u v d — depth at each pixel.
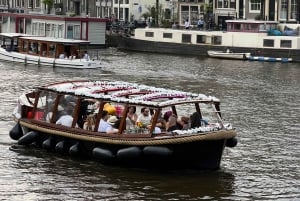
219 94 67.75
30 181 34.59
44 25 118.75
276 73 89.19
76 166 37.06
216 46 113.25
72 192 33.16
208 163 35.88
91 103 40.09
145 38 120.00
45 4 148.12
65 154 39.06
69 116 39.91
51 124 39.84
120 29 135.12
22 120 41.31
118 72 84.94
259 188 34.66
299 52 106.75
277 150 42.47
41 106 41.53
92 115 38.66
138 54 114.25
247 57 109.00
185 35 116.50
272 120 53.06
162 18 142.50
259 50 109.69
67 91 39.69
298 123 51.94
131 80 77.12
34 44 93.00
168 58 108.38
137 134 36.22
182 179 35.19
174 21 141.38
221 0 135.62
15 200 31.91
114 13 155.62
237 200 32.78
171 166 35.88
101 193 33.09
